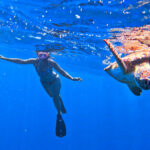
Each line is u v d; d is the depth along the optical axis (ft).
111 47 15.56
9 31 39.60
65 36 37.17
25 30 36.91
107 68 19.33
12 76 211.20
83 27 31.04
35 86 323.16
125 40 33.63
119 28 29.63
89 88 265.13
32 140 167.53
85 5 23.16
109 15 25.55
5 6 26.48
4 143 154.40
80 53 54.60
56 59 72.23
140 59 16.40
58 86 30.53
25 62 29.27
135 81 15.35
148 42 32.12
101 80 164.14
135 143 165.58
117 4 22.38
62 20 28.76
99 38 35.99
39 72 29.58
